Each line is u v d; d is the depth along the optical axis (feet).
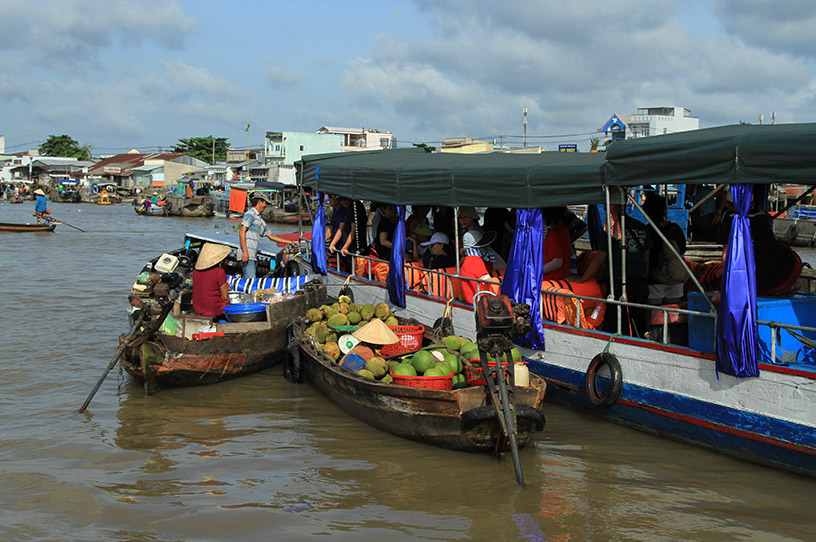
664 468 22.44
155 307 30.17
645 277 27.61
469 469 22.67
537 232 28.07
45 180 334.03
